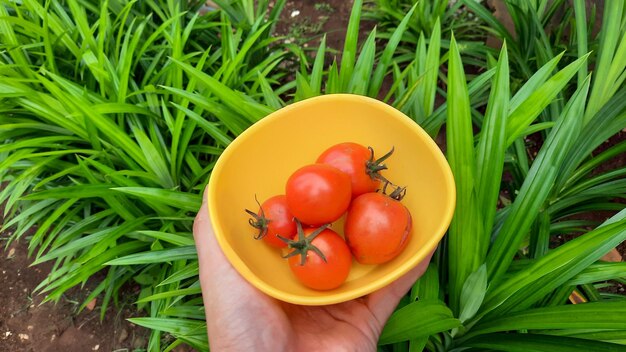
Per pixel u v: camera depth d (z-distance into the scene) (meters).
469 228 0.30
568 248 0.28
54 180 0.50
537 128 0.37
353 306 0.31
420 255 0.25
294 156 0.31
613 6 0.40
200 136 0.52
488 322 0.31
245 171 0.30
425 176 0.28
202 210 0.30
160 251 0.38
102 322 0.50
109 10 0.57
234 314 0.27
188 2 0.62
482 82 0.39
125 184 0.43
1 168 0.43
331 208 0.25
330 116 0.31
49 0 0.51
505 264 0.32
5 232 0.56
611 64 0.41
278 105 0.42
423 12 0.59
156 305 0.44
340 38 0.67
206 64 0.55
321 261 0.25
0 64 0.48
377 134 0.30
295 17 0.70
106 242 0.42
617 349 0.26
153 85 0.49
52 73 0.46
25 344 0.50
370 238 0.25
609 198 0.44
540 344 0.29
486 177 0.31
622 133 0.51
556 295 0.34
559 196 0.44
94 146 0.45
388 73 0.62
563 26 0.54
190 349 0.47
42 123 0.48
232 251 0.26
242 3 0.60
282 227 0.27
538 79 0.34
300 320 0.30
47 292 0.52
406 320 0.30
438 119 0.38
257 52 0.59
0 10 0.51
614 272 0.29
